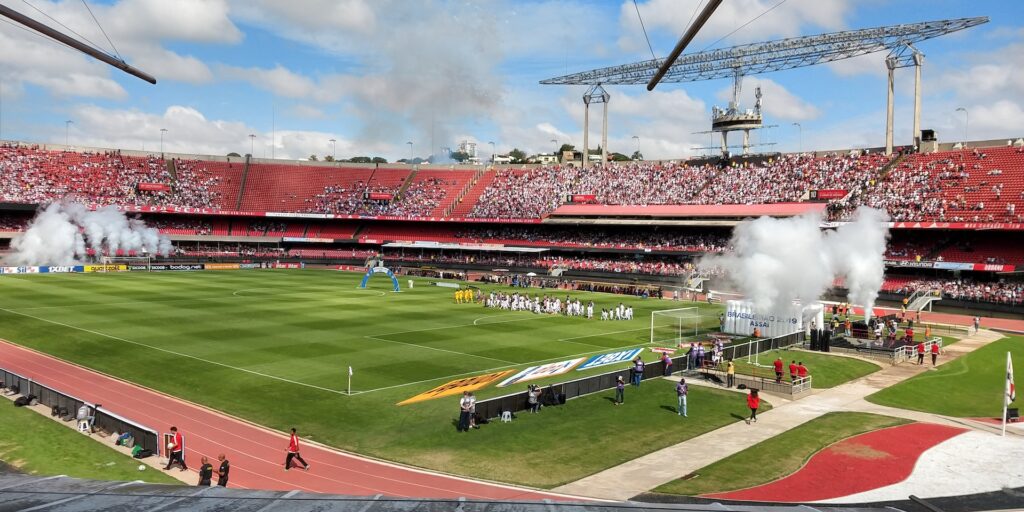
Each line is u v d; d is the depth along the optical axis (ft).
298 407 123.75
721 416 121.60
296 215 436.76
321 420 116.78
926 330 204.33
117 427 104.53
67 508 20.26
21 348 169.48
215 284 313.53
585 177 438.81
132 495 21.74
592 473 93.61
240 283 321.11
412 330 203.41
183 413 119.96
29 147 433.07
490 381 143.13
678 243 361.10
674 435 110.42
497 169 478.59
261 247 451.94
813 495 84.79
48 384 136.87
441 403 126.41
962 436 110.22
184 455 97.45
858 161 356.18
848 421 118.21
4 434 104.17
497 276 364.17
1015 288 264.72
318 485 89.45
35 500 21.13
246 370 149.28
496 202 435.12
